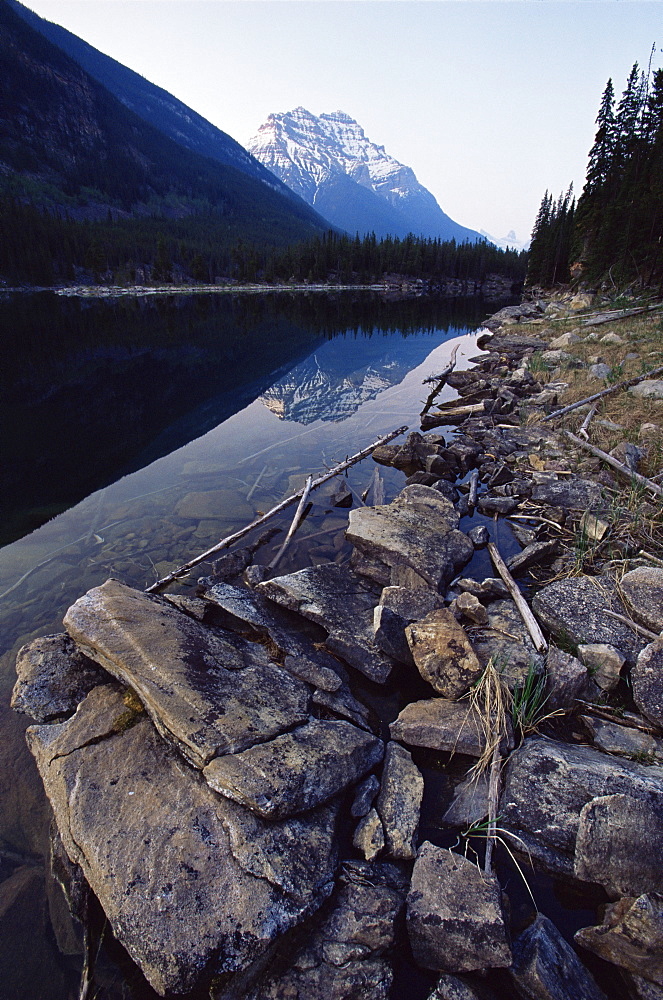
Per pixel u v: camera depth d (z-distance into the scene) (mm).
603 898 3389
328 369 24078
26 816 4098
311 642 5840
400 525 7957
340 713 4758
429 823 3887
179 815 3521
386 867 3490
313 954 3021
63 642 5062
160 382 21266
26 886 3598
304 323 43750
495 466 11164
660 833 3258
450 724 4508
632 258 41719
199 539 8648
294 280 125125
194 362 25422
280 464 12320
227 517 9430
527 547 7707
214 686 4453
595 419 12695
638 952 2859
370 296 91125
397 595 6184
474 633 5711
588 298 42781
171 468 12156
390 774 4141
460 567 7434
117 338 33969
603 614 5750
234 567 7531
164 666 4469
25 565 7957
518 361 23266
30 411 17250
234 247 146375
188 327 40312
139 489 10891
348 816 3861
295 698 4738
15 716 5000
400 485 10938
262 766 3756
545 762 4023
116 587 5590
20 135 199125
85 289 95125
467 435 13727
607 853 3309
